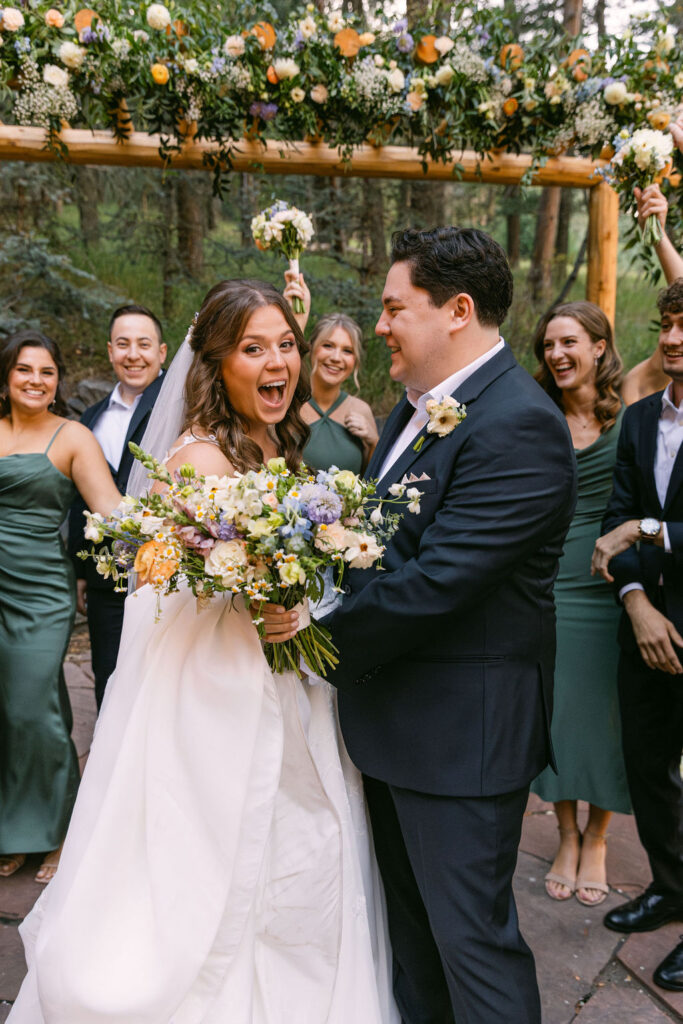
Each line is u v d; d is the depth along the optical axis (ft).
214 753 5.30
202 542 4.69
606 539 7.93
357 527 4.96
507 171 11.02
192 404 5.84
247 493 4.62
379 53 9.91
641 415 8.13
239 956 5.35
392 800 6.13
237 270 23.44
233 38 9.25
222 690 5.37
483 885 5.45
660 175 9.57
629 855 9.53
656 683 7.77
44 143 10.02
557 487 5.26
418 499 5.04
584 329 8.82
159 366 10.82
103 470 8.95
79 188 23.71
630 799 8.43
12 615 8.79
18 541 8.71
